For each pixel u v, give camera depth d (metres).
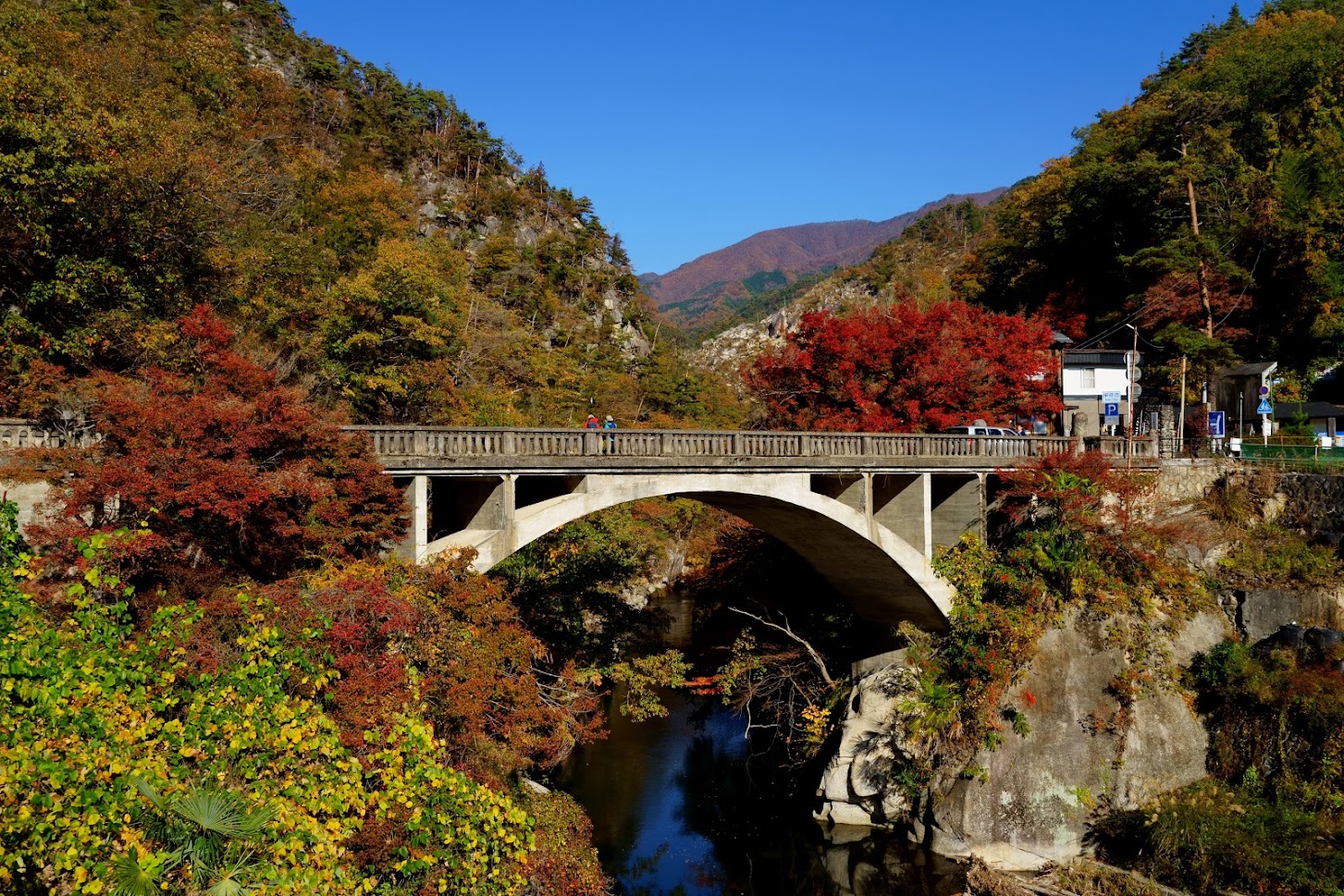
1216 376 43.59
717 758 34.72
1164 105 54.66
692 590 44.78
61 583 15.56
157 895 10.70
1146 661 27.28
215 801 11.26
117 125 23.52
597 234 125.25
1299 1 67.06
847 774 28.88
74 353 22.38
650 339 115.44
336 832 12.89
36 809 10.72
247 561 17.98
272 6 111.06
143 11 75.56
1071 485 29.81
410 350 39.81
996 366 38.25
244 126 58.50
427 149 112.62
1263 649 26.95
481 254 93.00
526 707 20.58
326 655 15.18
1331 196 47.72
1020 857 25.12
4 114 21.33
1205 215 50.16
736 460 25.27
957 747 26.78
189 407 17.06
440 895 14.40
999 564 29.89
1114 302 54.78
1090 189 54.03
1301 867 21.70
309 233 48.34
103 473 15.40
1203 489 33.91
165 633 13.91
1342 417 42.75
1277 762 24.98
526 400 58.81
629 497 23.80
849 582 32.12
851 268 159.50
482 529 22.44
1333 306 47.00
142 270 26.05
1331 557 29.53
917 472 29.42
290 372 34.47
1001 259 66.88
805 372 39.28
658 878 26.28
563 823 21.62
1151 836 23.70
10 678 11.41
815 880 26.17
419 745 14.90
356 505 19.59
